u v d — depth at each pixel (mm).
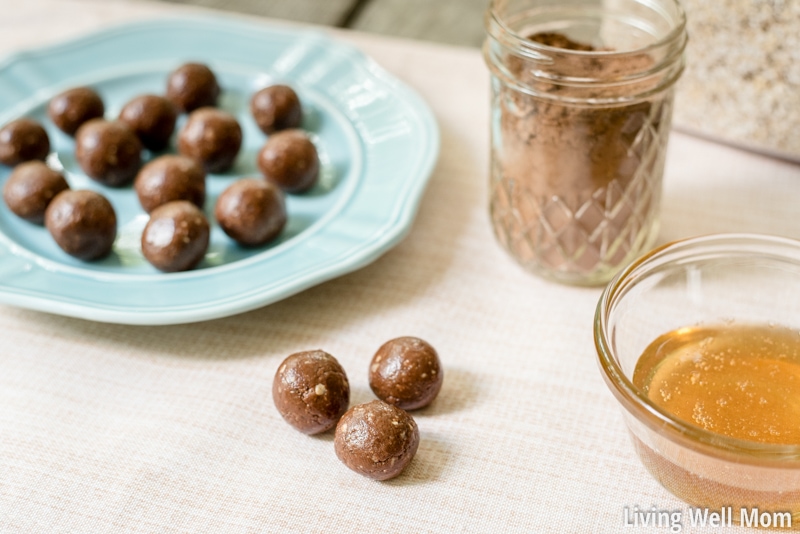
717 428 389
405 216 487
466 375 448
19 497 406
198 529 396
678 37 439
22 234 510
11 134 539
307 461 418
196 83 571
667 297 436
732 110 540
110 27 619
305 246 488
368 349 459
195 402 439
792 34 500
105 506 403
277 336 466
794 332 425
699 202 524
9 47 637
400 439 402
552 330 466
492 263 500
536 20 492
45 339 466
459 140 570
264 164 522
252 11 736
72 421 432
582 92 437
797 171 542
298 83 591
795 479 367
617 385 378
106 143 528
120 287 470
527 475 412
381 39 647
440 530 396
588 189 461
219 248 503
